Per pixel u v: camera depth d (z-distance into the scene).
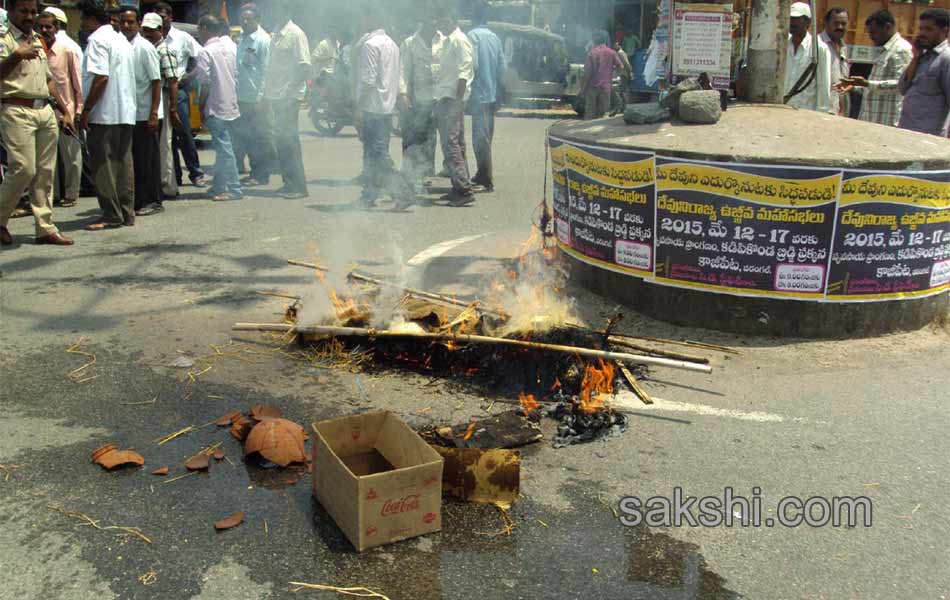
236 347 4.72
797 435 3.80
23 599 2.57
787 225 4.68
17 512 3.04
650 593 2.69
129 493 3.19
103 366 4.42
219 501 3.15
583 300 5.45
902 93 6.95
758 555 2.91
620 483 3.36
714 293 4.92
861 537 3.03
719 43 5.36
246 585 2.66
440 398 4.11
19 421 3.77
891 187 4.63
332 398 4.09
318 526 3.00
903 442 3.75
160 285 5.88
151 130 8.02
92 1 8.01
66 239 6.99
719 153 4.69
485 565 2.80
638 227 5.10
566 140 5.60
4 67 6.31
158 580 2.68
